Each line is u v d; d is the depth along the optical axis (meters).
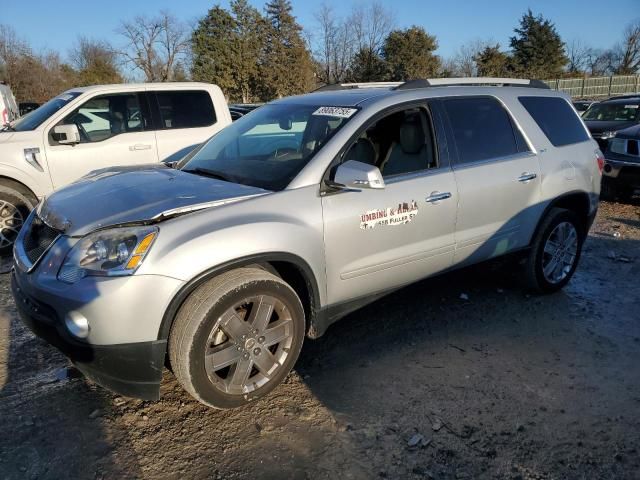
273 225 2.97
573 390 3.34
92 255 2.67
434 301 4.64
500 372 3.53
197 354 2.74
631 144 8.29
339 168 3.16
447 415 3.06
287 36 50.47
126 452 2.72
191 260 2.70
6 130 6.51
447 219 3.84
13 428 2.87
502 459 2.72
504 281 5.07
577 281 5.25
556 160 4.58
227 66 49.47
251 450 2.75
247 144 3.90
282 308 3.06
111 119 6.71
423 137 3.85
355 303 3.57
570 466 2.68
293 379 3.41
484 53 58.91
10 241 5.96
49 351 3.70
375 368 3.56
